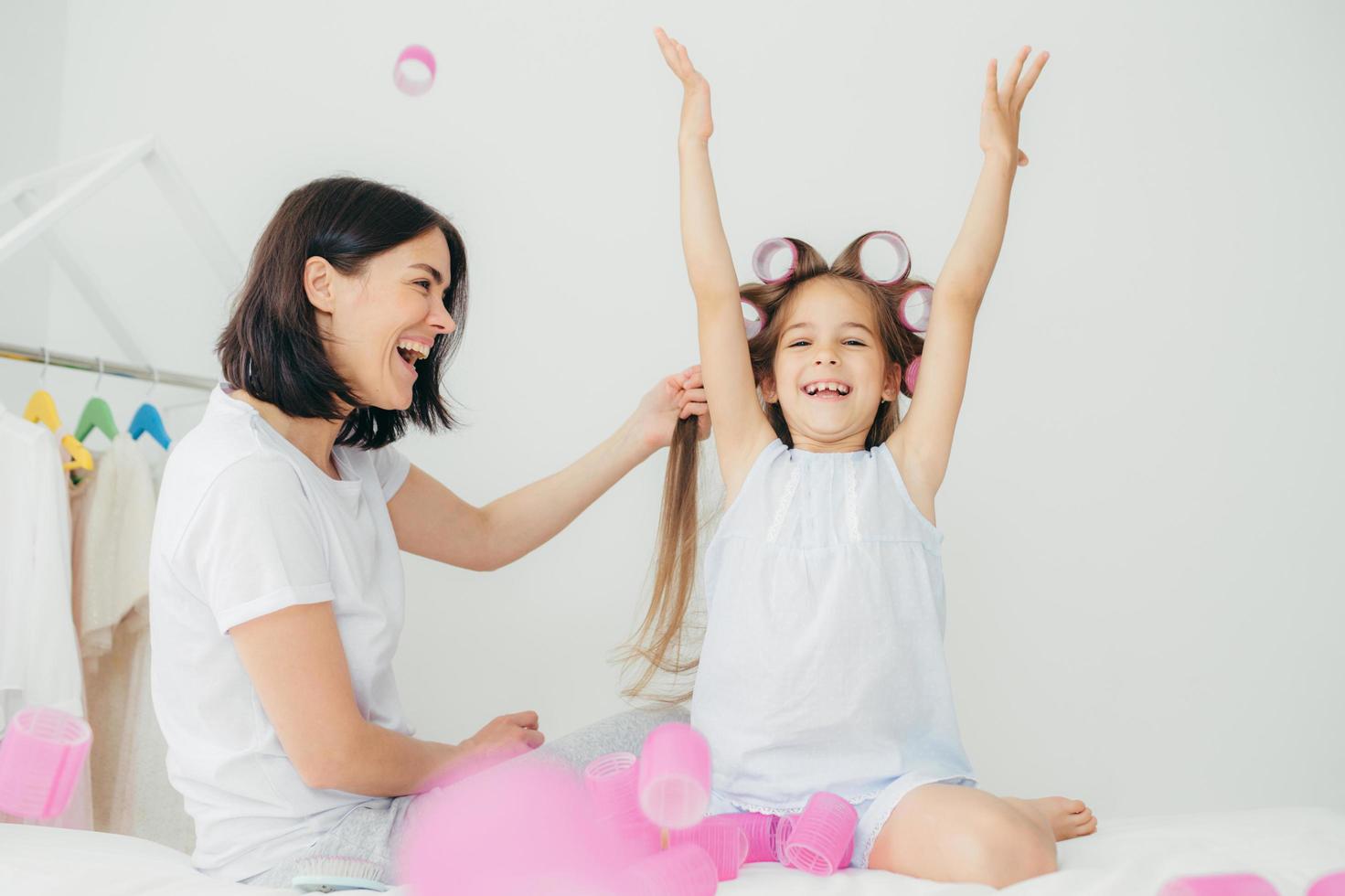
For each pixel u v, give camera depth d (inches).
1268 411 71.6
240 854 39.4
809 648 43.7
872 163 75.7
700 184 49.4
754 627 45.0
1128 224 73.5
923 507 47.5
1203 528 71.3
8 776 35.2
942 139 75.2
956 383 48.1
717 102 77.4
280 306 43.4
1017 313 73.8
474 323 77.8
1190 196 73.4
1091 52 74.7
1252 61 73.6
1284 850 34.9
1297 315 71.9
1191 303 72.7
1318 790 68.9
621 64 78.5
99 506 59.0
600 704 73.9
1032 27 75.1
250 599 38.1
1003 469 73.0
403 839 38.9
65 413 82.6
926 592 45.8
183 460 40.8
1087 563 71.9
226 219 82.3
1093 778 70.7
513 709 74.7
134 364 66.8
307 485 41.5
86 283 66.9
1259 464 71.3
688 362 75.9
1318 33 73.1
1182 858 33.9
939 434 48.1
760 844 41.9
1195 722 70.3
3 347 55.9
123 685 59.6
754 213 76.4
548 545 75.5
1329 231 72.2
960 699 71.9
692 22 78.1
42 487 53.4
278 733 38.9
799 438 50.4
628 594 74.4
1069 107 74.6
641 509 74.7
